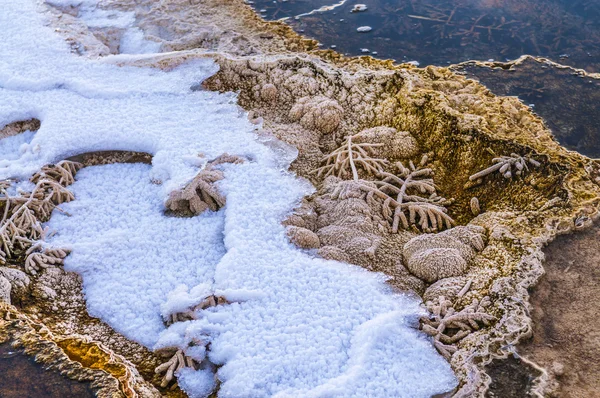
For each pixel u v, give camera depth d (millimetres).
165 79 5035
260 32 5812
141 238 3887
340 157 4406
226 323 3307
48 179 4203
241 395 2992
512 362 2998
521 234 3639
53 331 3377
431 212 4023
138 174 4359
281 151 4441
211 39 5613
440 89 4914
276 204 3955
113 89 4879
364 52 5590
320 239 3844
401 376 2994
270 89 4949
